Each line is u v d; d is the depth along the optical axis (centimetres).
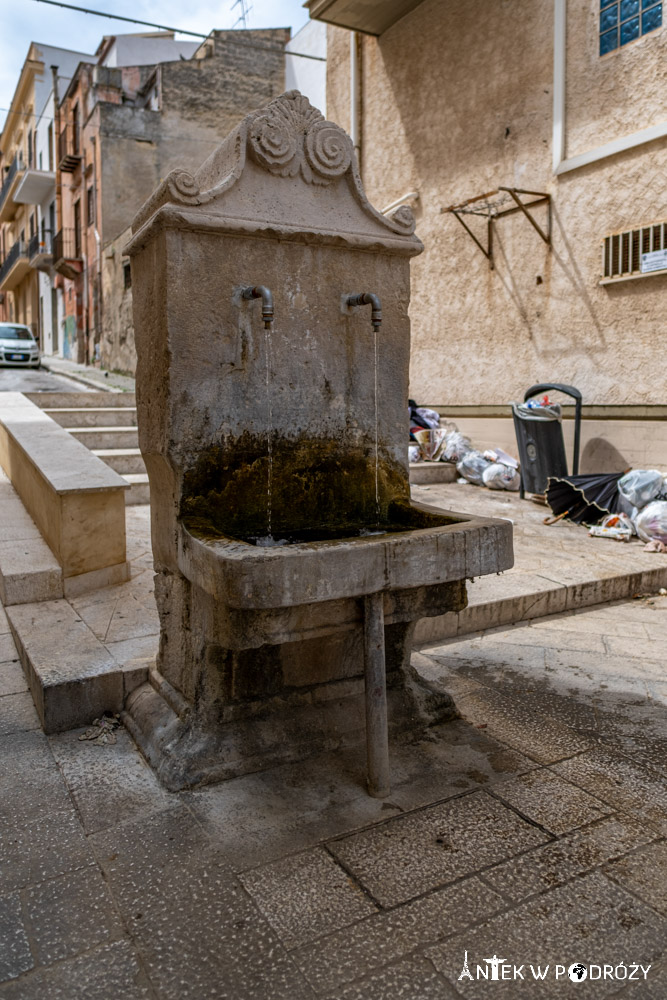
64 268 2611
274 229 270
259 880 212
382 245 295
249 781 264
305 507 296
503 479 849
